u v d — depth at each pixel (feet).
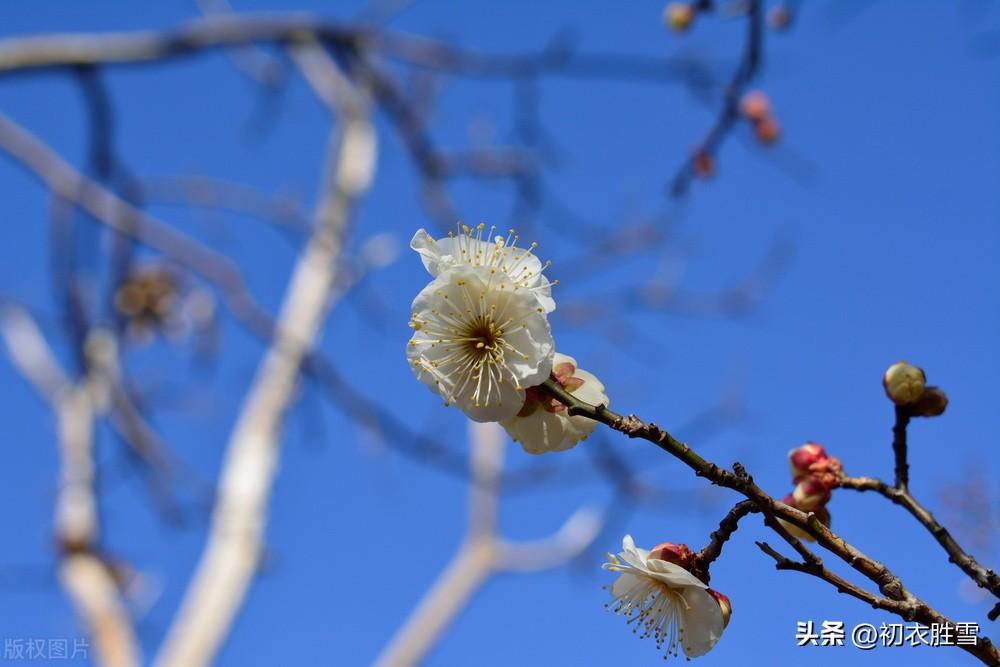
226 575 27.07
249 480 28.50
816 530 7.57
